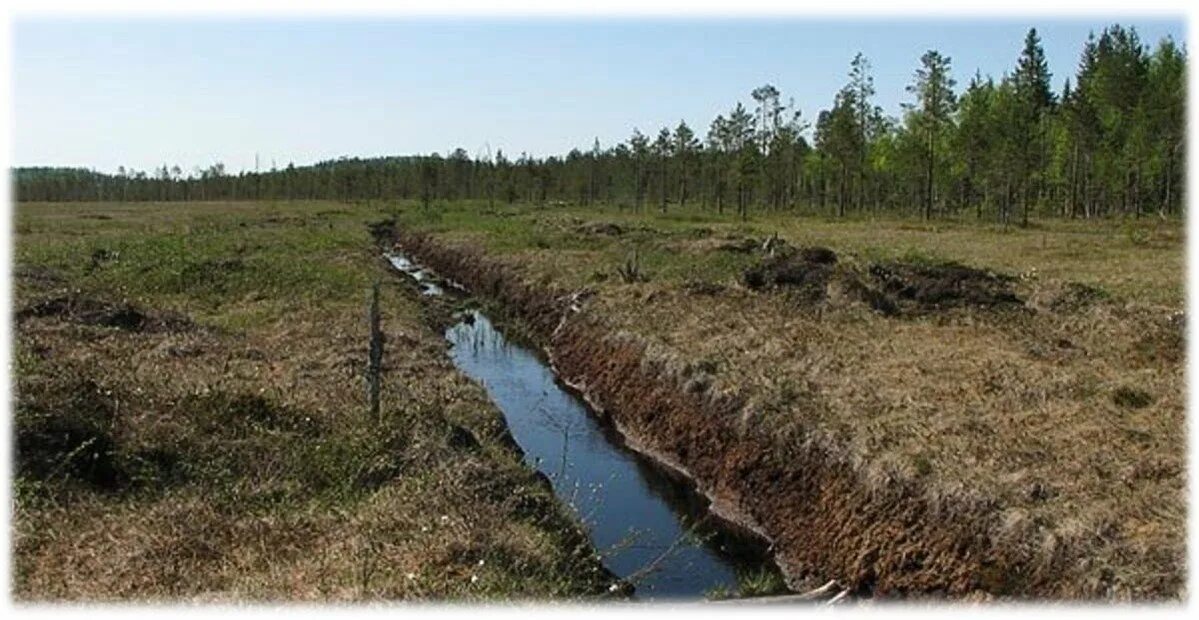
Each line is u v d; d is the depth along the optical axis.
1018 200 54.53
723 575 10.38
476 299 26.89
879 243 32.09
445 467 9.63
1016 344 14.36
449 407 12.98
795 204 64.19
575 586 8.04
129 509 8.45
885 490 9.81
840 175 57.41
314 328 17.67
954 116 51.56
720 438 12.90
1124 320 15.52
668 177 66.75
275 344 16.50
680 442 13.72
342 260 28.95
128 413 10.20
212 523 8.15
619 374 16.64
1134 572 7.40
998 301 17.75
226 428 10.36
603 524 11.68
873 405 11.75
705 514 12.02
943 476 9.40
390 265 33.03
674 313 18.11
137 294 21.84
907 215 53.66
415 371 14.97
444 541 7.84
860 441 10.66
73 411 9.62
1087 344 14.29
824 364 13.69
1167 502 8.30
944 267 20.64
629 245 29.31
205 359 14.39
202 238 34.28
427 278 32.66
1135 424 10.32
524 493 9.62
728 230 37.50
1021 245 30.47
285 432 10.45
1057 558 7.88
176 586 7.13
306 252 30.75
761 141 59.62
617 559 10.66
